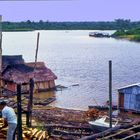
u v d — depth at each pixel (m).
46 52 143.38
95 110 37.91
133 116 43.19
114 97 56.22
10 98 44.34
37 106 43.34
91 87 67.12
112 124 30.06
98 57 125.50
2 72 60.34
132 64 104.94
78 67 98.25
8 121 18.53
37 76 61.75
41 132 22.05
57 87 65.19
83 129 30.31
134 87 45.03
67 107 50.09
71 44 190.88
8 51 144.25
